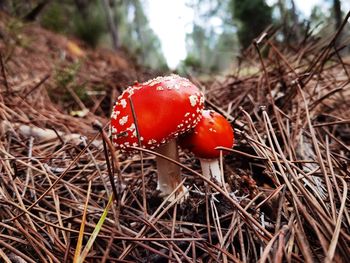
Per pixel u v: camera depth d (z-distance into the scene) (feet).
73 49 3.28
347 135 1.07
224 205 0.71
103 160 0.98
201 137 0.74
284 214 0.62
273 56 1.38
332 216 0.56
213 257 0.56
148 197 0.79
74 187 0.81
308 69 1.08
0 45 2.00
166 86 0.69
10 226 0.66
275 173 0.66
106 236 0.61
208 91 1.33
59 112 1.45
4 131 1.06
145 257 0.61
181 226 0.70
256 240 0.60
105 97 1.75
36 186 0.81
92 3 4.93
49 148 1.06
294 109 1.08
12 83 1.55
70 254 0.60
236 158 0.94
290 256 0.49
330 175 0.71
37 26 3.47
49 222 0.63
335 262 0.47
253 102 1.06
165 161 0.76
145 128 0.66
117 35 5.08
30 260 0.58
